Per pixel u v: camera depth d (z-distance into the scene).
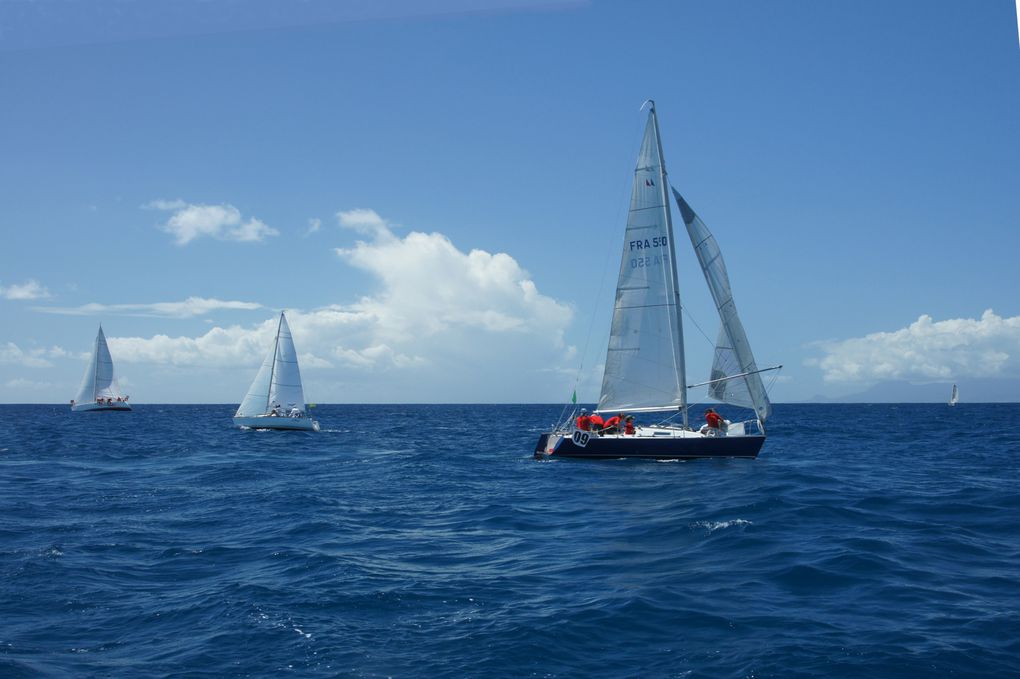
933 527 14.23
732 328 26.16
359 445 45.09
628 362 27.28
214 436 52.66
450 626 9.02
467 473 26.78
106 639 8.71
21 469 29.73
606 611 9.40
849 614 9.12
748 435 25.92
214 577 11.62
